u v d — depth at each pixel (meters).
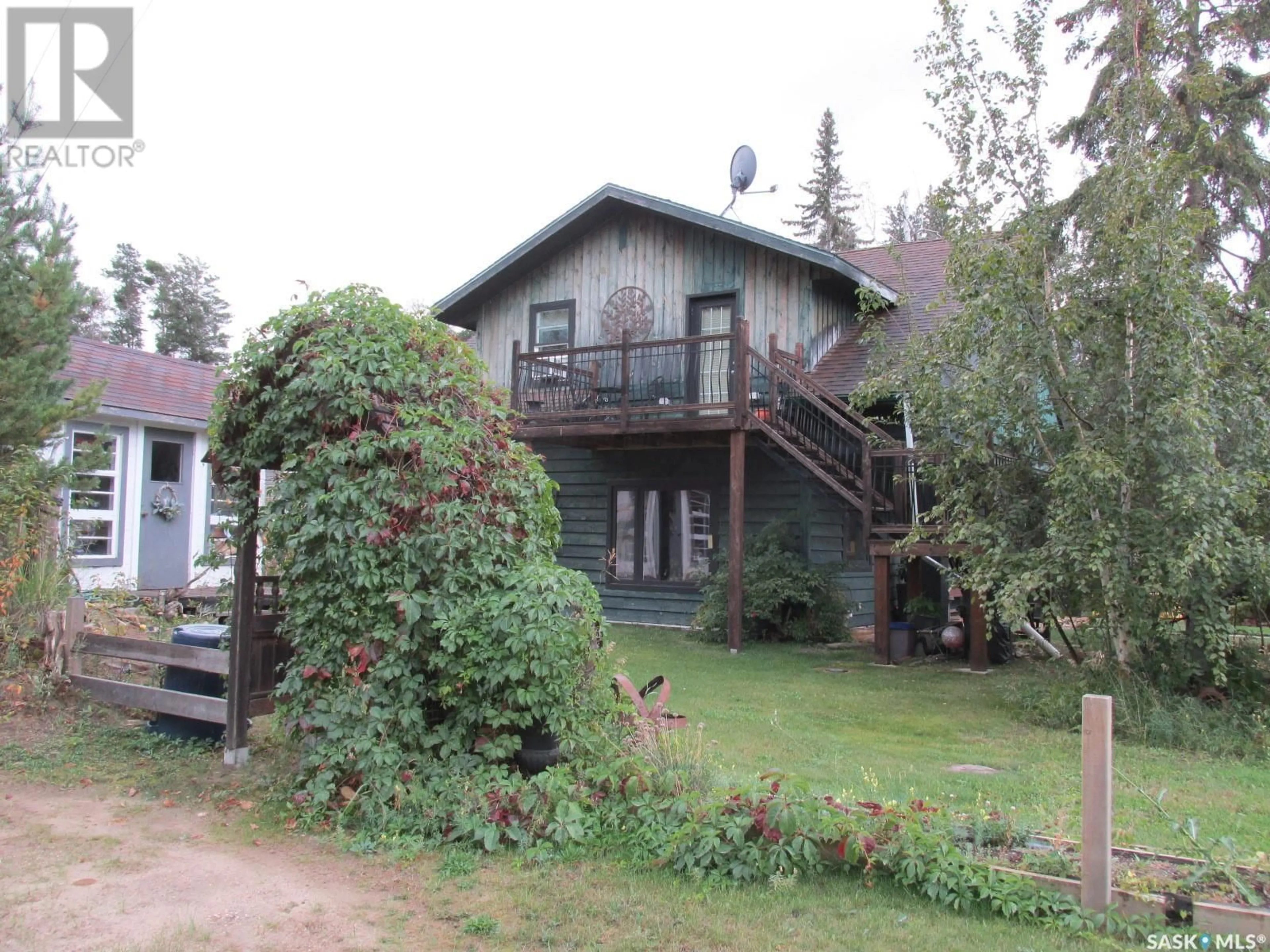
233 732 5.62
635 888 3.72
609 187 14.08
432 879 3.86
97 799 5.03
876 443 10.85
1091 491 7.01
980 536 7.84
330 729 4.66
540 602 4.61
